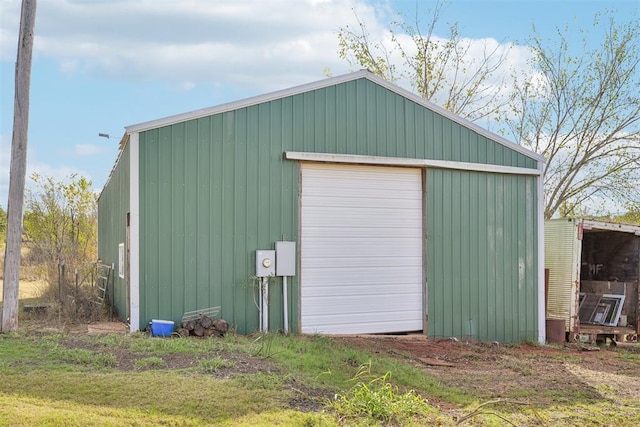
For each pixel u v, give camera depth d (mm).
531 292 12695
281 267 10281
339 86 10992
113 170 13297
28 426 4758
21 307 12297
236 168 10141
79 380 6090
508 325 12391
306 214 10695
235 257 10070
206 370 6711
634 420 6504
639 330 13531
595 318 14227
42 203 19688
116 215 12625
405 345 10500
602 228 13414
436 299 11680
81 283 12781
